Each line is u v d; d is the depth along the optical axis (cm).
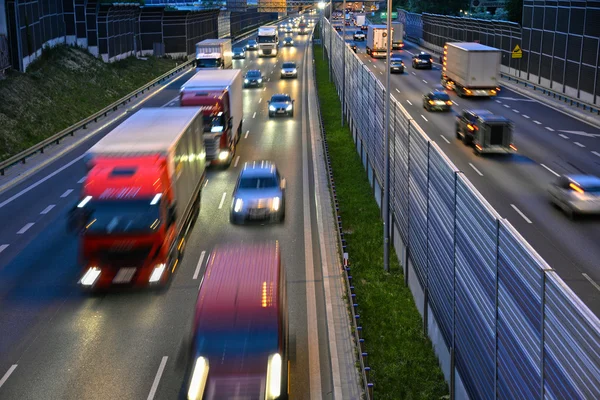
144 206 1834
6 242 2303
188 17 9250
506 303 1029
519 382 970
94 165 1869
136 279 1850
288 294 1878
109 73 6819
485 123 3444
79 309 1783
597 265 1988
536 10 6272
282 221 2530
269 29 9831
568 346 790
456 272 1370
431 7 14338
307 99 5844
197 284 1945
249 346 1247
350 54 4381
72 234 2375
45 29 6178
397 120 2223
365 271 2150
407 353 1622
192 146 2430
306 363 1512
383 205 2603
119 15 7731
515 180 2980
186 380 1284
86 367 1488
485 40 8056
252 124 4688
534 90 6053
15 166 3425
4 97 4488
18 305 1808
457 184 1344
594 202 2389
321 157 3666
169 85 6812
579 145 3759
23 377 1449
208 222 2533
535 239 2216
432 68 8081
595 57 4912
